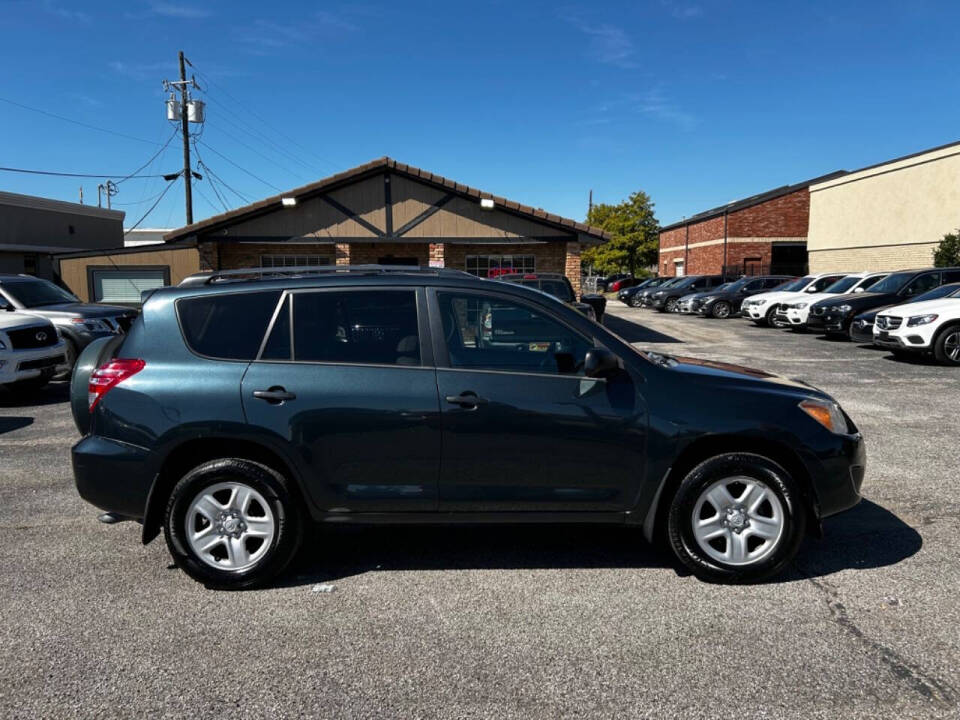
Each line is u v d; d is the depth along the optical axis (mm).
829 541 4383
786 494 3695
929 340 12148
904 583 3773
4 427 8094
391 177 17250
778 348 15484
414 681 2895
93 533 4609
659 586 3777
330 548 4363
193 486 3689
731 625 3338
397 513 3822
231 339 3828
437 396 3723
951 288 13234
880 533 4504
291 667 3002
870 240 27938
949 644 3146
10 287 11812
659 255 52406
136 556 4223
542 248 18547
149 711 2699
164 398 3701
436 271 4113
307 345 3818
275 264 18188
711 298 25359
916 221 25219
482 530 4660
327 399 3705
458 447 3729
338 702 2756
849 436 3859
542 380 3770
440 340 3840
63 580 3881
